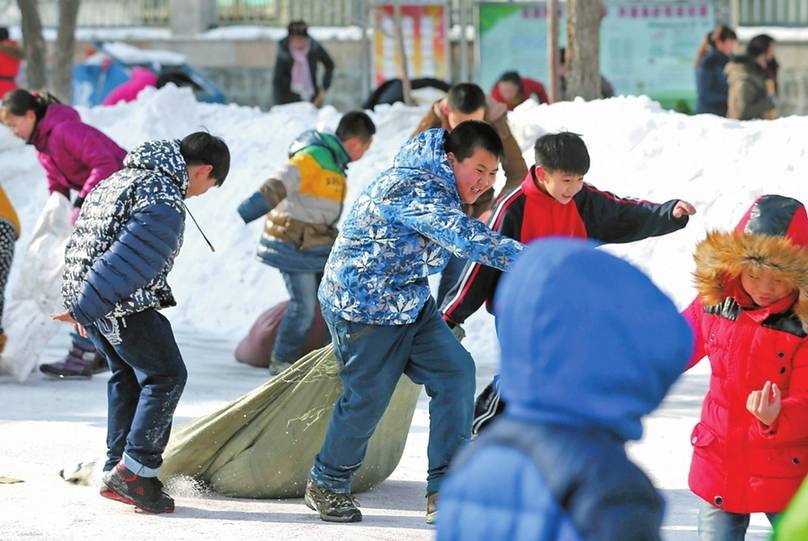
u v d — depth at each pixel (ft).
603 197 47.09
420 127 64.08
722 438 32.89
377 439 49.39
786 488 32.45
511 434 16.70
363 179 106.01
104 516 45.44
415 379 45.32
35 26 166.91
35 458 53.83
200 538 43.11
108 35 234.17
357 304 43.42
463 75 185.16
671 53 173.47
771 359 32.27
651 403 16.34
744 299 32.65
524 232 46.50
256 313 97.50
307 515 46.57
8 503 46.78
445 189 42.22
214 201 109.29
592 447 16.28
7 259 72.08
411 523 45.78
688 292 82.94
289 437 47.85
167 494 47.16
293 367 48.24
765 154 89.71
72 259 45.27
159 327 45.27
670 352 16.10
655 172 90.99
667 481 51.98
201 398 68.44
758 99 114.93
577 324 16.07
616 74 174.60
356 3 223.51
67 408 65.16
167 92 124.88
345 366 44.42
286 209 73.92
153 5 238.48
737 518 33.45
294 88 145.07
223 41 228.84
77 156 70.59
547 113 100.58
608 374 16.07
